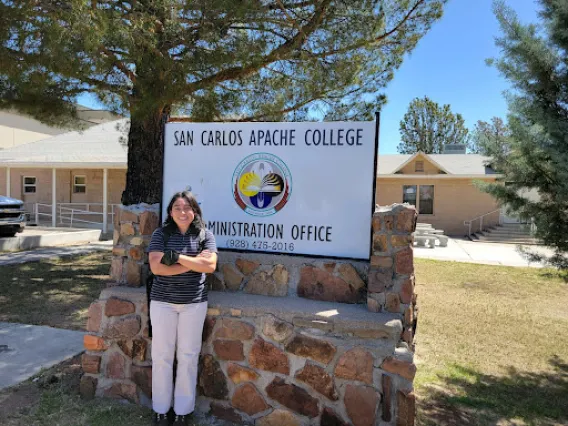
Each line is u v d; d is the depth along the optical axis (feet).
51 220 63.52
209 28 18.12
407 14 23.56
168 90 17.88
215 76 20.58
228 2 17.08
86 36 14.75
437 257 42.78
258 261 11.35
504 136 15.34
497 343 17.33
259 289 11.30
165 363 9.52
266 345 9.78
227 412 10.05
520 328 19.34
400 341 9.50
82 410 10.23
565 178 12.57
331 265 10.80
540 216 14.05
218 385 10.13
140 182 23.21
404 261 9.67
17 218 40.45
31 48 15.88
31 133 92.48
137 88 18.88
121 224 11.64
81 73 16.17
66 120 24.11
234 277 11.53
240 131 11.62
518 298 25.46
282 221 11.28
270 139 11.37
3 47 15.56
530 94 13.53
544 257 14.64
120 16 16.71
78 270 28.71
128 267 11.53
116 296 10.90
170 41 18.57
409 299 9.62
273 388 9.72
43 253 34.65
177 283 9.39
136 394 10.66
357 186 10.76
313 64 21.74
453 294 26.25
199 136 11.93
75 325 17.06
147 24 17.29
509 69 13.52
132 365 10.71
